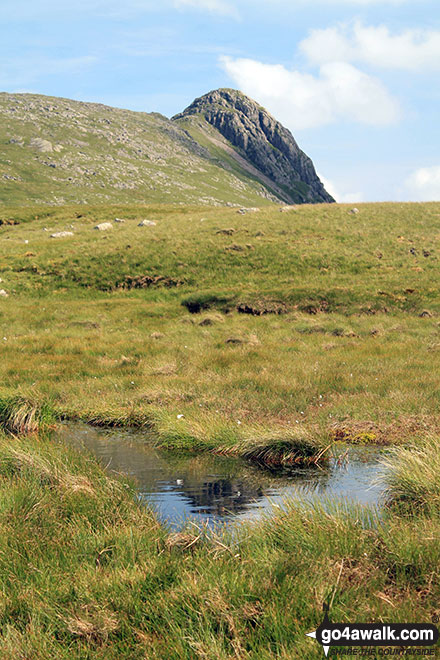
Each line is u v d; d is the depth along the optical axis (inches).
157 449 455.5
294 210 2349.9
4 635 179.8
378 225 2070.6
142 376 733.3
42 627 181.8
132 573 208.2
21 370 775.7
